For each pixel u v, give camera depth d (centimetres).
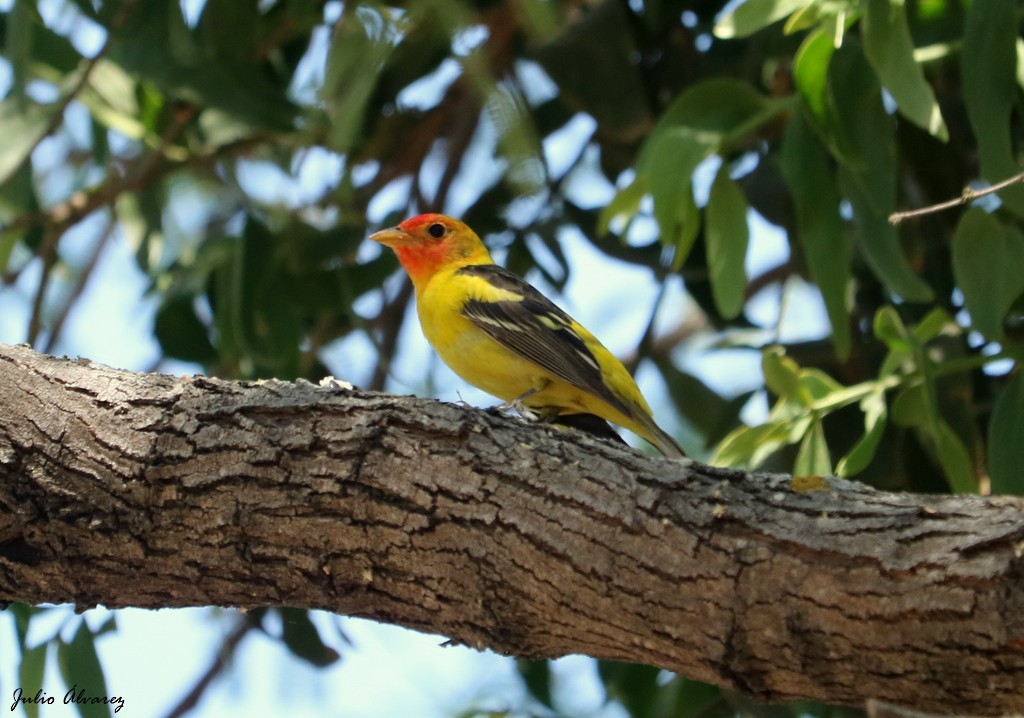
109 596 841
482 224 1555
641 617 729
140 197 1595
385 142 1518
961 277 1037
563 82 1312
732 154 1482
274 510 796
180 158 1518
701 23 1484
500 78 1384
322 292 1463
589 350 1204
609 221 1231
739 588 706
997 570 643
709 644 716
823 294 1095
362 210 1587
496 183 1537
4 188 1522
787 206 1369
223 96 1331
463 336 1231
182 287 1512
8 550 826
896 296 1223
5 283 1582
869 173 1069
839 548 690
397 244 1334
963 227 1033
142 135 1505
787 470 1223
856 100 1062
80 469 822
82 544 820
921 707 674
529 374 1202
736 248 1136
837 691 696
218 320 1434
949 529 676
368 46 1000
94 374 868
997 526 662
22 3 1238
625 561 732
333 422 809
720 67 1457
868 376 1332
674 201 1107
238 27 1352
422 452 788
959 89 1288
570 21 1323
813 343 1355
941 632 654
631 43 1313
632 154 1509
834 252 1095
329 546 791
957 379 1162
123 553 818
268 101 1343
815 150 1101
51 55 1452
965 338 1269
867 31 993
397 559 781
